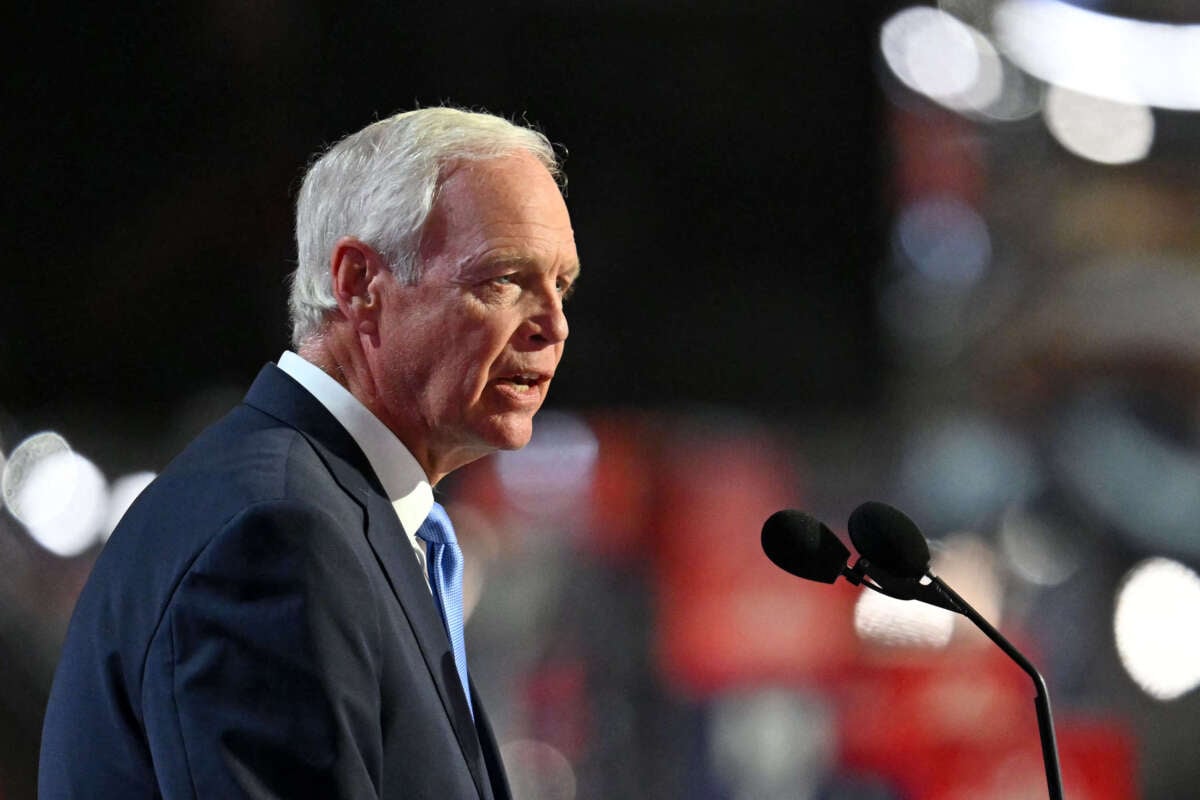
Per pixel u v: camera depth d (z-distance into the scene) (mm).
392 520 6605
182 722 5668
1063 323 26906
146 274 21234
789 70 23234
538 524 21234
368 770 5879
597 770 18422
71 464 20719
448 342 6676
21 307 21062
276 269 21453
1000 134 26891
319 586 5809
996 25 26594
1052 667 20156
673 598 19656
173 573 5906
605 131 22797
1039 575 22109
